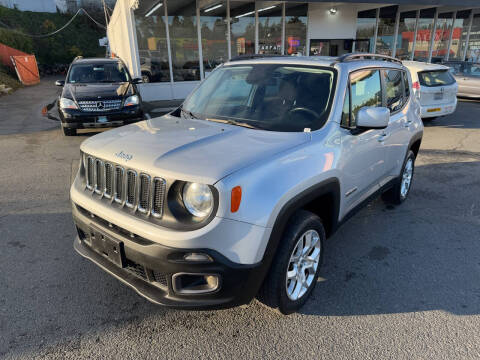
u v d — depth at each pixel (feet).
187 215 7.02
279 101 10.25
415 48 63.41
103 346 8.00
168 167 7.13
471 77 44.11
